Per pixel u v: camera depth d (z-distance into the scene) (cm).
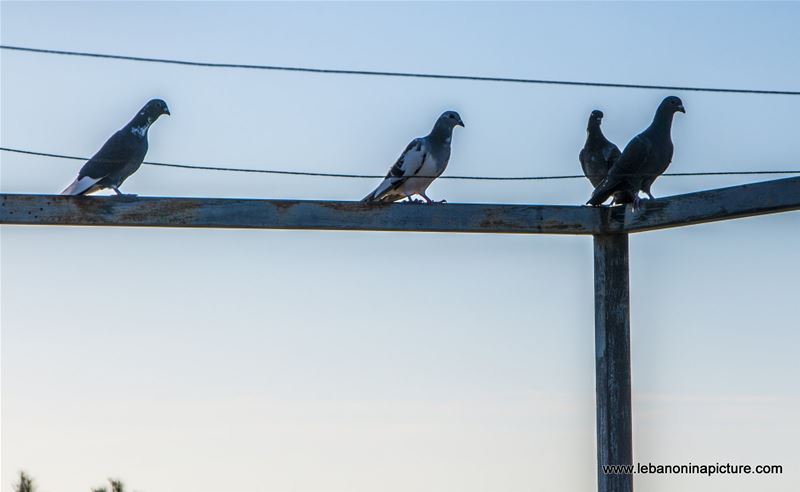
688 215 955
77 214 952
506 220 988
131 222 958
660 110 1093
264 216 964
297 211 970
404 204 976
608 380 1002
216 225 962
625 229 995
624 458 999
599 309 1012
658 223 973
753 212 918
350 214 970
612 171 1066
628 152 1073
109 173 1180
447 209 980
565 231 994
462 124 1176
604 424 1002
